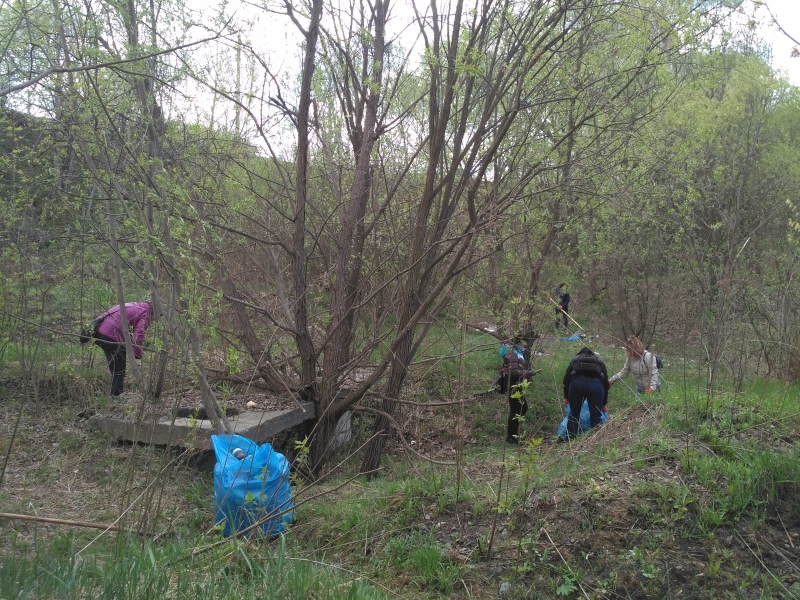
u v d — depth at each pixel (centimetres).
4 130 748
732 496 454
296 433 842
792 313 867
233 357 602
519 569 436
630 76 801
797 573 407
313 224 915
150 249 609
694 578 411
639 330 1205
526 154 850
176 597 338
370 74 856
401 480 634
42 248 793
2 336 695
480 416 1012
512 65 763
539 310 866
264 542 439
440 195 823
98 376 821
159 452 681
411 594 434
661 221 999
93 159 711
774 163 1427
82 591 341
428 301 757
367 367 958
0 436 675
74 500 575
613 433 625
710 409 575
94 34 651
